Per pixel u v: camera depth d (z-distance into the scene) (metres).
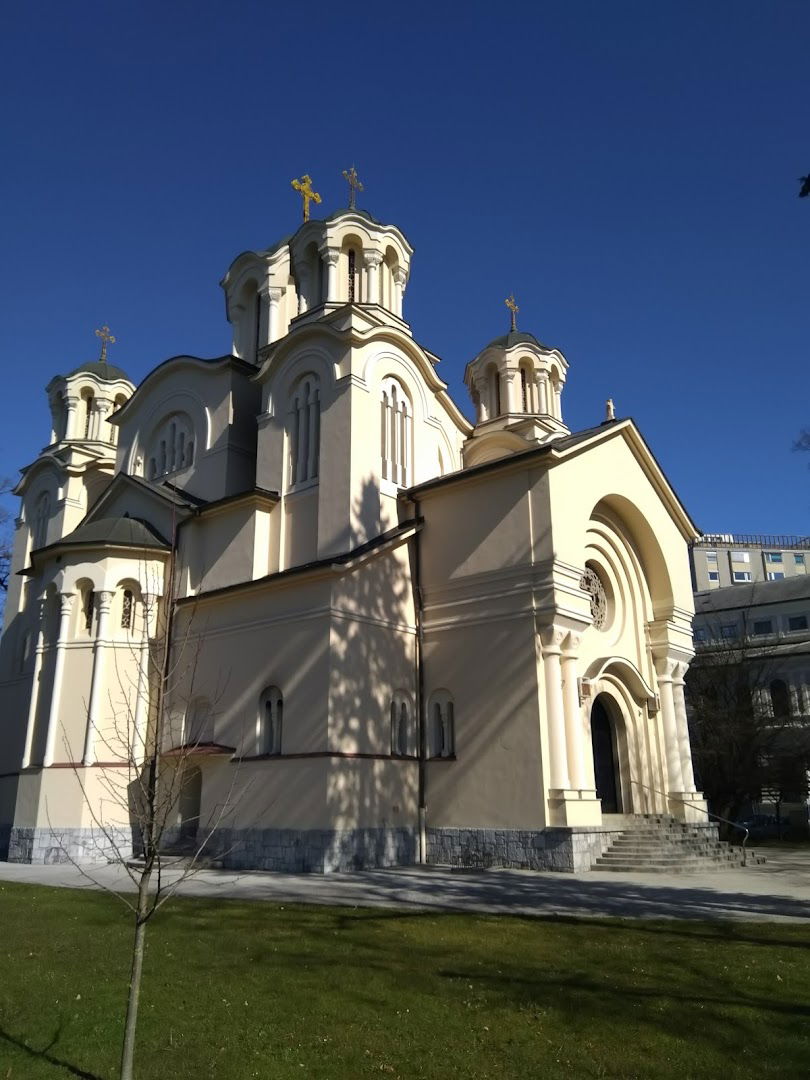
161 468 33.22
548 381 40.66
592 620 26.86
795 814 47.16
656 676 29.25
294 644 23.77
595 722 27.86
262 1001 9.84
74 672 27.03
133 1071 7.91
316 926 13.83
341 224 31.22
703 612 64.62
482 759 23.34
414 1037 8.73
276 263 35.34
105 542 27.69
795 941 12.70
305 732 22.81
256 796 23.33
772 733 41.88
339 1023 9.13
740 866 23.80
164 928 13.79
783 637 56.16
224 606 25.98
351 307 28.20
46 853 25.25
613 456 27.19
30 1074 7.94
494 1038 8.67
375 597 24.53
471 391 42.22
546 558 23.30
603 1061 8.08
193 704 25.88
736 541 104.56
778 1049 8.30
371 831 22.62
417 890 18.09
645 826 25.58
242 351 35.69
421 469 29.41
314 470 27.64
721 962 11.38
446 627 25.03
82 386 39.75
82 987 10.47
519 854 22.05
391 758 23.70
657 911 15.49
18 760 32.75
